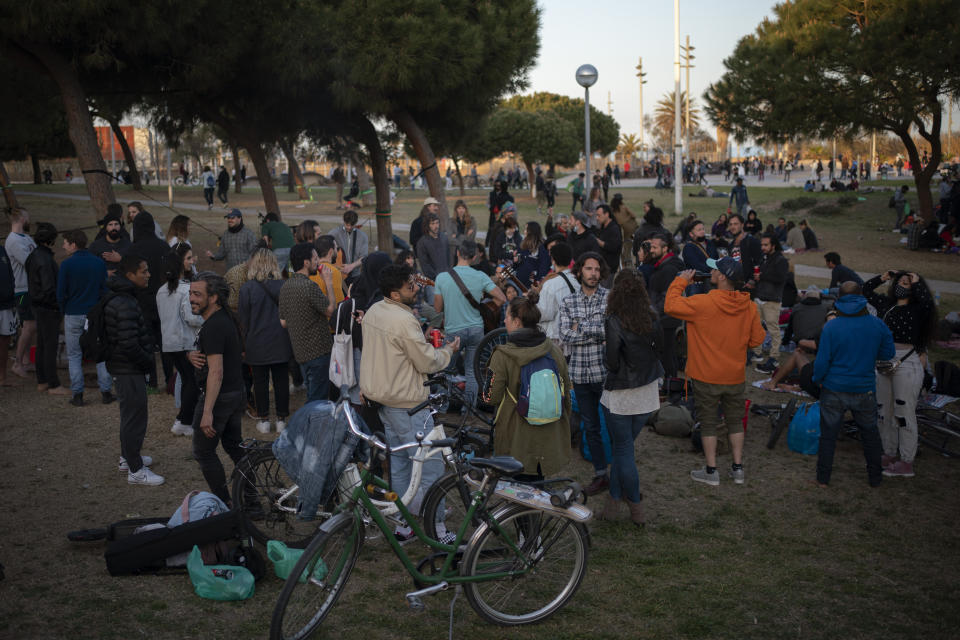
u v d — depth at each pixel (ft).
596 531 17.85
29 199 104.68
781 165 199.93
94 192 36.01
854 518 18.75
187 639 12.93
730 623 14.01
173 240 31.76
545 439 16.10
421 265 31.27
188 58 38.47
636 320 17.10
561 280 22.13
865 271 59.11
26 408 25.48
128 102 50.62
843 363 19.99
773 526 18.25
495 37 43.37
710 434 20.48
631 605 14.61
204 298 16.58
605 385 17.61
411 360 16.61
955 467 22.06
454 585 13.48
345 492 13.47
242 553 15.06
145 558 14.93
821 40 75.31
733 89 84.33
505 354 15.96
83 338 18.98
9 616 13.48
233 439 17.95
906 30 71.97
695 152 264.93
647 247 28.07
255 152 52.42
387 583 15.21
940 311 42.98
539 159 139.64
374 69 39.24
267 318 22.41
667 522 18.39
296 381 28.19
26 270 27.30
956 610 14.55
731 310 19.84
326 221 85.92
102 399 26.40
